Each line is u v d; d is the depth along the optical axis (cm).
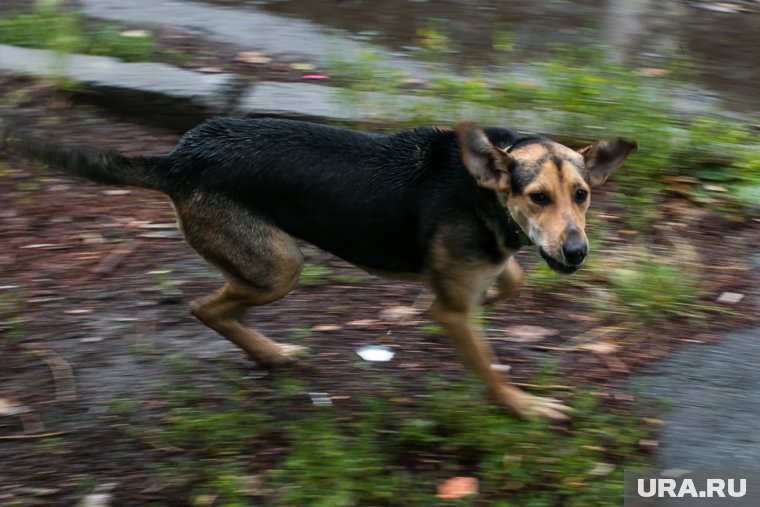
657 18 1137
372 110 750
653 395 476
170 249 616
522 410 449
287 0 1154
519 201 408
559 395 475
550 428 447
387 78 789
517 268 495
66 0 1085
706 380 489
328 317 547
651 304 548
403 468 423
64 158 461
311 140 451
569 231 396
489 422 441
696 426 452
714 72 963
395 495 403
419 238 438
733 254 628
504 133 446
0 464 427
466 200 427
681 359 508
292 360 498
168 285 570
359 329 535
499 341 523
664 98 792
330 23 1070
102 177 461
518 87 747
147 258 604
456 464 426
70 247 613
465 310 442
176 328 533
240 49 968
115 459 430
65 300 554
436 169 437
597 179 426
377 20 1084
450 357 509
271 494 405
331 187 443
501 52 966
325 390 480
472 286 436
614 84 743
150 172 459
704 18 1145
